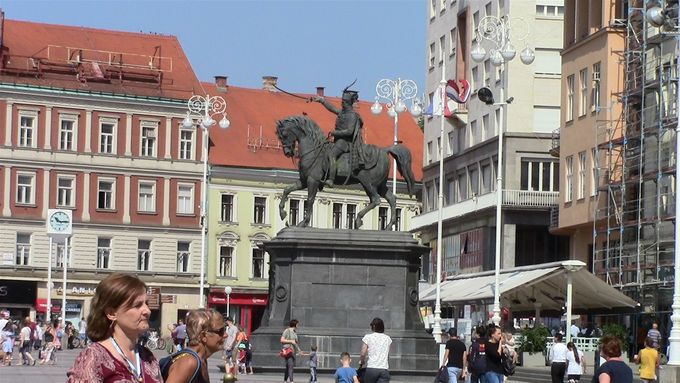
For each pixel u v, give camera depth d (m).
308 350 44.94
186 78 114.38
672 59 64.69
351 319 45.31
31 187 107.62
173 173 112.31
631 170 69.69
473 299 61.50
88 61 110.31
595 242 73.94
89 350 9.00
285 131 46.12
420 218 104.19
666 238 65.12
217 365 56.72
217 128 117.25
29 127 107.75
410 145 127.12
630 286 66.00
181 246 113.06
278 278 45.75
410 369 44.84
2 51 107.50
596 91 75.56
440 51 104.62
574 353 42.44
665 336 63.91
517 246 90.06
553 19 91.56
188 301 112.69
